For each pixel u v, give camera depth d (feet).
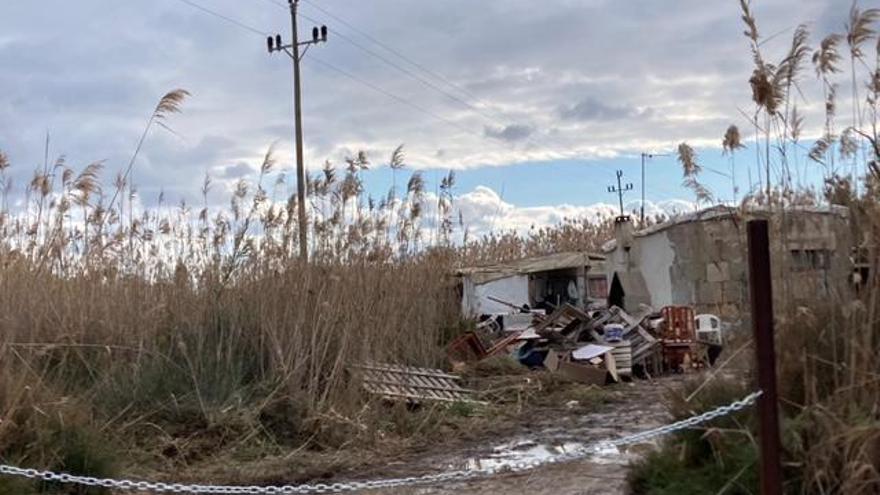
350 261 39.58
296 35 118.32
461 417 37.24
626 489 21.77
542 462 19.94
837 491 16.79
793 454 17.34
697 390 20.24
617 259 81.15
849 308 17.80
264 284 36.42
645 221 91.66
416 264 44.78
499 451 30.96
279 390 33.37
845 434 16.46
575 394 43.01
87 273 34.63
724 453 18.93
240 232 37.81
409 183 43.60
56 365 31.07
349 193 39.88
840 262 19.29
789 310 18.61
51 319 31.83
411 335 43.32
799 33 20.31
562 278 86.53
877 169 19.33
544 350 53.31
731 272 26.03
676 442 20.68
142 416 30.68
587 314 61.16
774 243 19.30
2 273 31.40
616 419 36.47
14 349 26.94
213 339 34.55
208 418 31.37
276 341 34.32
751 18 20.29
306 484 26.96
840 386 17.60
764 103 20.42
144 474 27.30
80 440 23.72
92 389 30.89
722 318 22.63
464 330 53.47
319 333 35.42
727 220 25.04
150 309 34.06
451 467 28.43
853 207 19.16
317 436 32.12
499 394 42.68
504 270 79.25
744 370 20.01
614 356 50.44
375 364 37.93
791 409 18.31
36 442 22.66
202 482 27.12
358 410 34.58
